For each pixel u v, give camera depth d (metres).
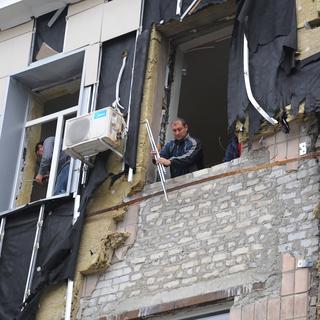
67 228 32.03
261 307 27.28
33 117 36.69
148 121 32.53
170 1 33.62
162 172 31.17
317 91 28.77
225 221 29.34
